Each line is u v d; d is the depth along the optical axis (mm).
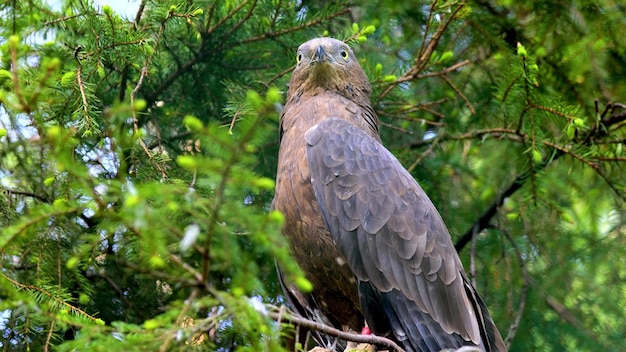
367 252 10031
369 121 11859
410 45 13727
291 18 12289
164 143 12305
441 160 13305
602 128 11789
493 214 13266
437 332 9844
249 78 12695
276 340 6148
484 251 13602
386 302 9961
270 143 12766
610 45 13086
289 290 10820
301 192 10461
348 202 10180
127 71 11414
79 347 6262
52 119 9711
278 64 12773
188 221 7637
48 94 9344
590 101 12977
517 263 13531
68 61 10602
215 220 6023
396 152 13258
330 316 10977
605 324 13711
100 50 10406
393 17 13320
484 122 13078
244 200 12281
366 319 10125
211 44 12414
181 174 10242
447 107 13461
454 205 13664
